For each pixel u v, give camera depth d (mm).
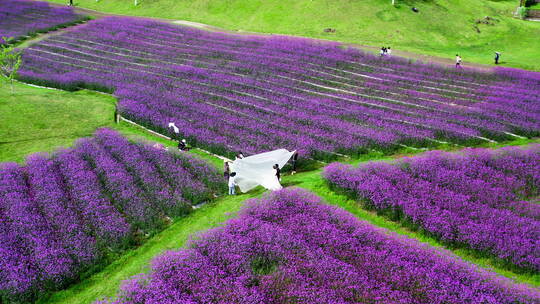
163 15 68250
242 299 12648
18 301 13961
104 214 18547
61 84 38594
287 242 15547
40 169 22250
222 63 44531
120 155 24422
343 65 44312
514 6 76625
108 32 56375
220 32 58906
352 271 13766
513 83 39750
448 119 30469
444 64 45000
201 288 13188
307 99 34750
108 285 14992
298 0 66625
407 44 53906
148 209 19016
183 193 20859
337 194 21000
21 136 28281
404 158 23828
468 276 13555
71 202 19688
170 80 39156
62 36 54906
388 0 63250
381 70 43219
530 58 49781
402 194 19438
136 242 17797
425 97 35688
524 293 12828
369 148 26281
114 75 40469
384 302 12445
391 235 16438
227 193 21672
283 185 21938
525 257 15289
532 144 25891
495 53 50719
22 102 34188
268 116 30688
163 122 29281
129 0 74312
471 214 17703
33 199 19781
